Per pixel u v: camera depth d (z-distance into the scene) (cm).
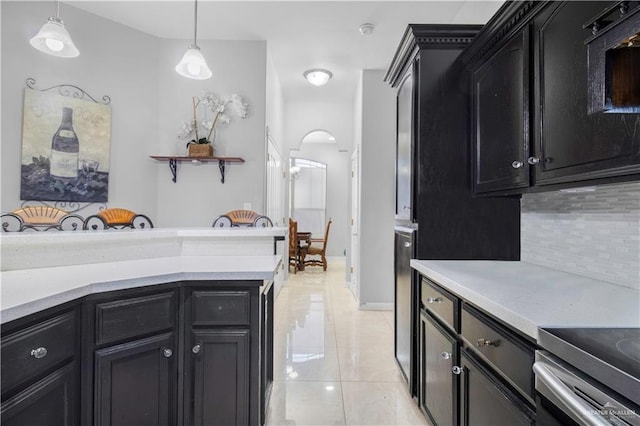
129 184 370
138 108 373
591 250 159
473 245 212
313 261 716
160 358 152
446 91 213
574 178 123
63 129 332
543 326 97
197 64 275
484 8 268
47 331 115
